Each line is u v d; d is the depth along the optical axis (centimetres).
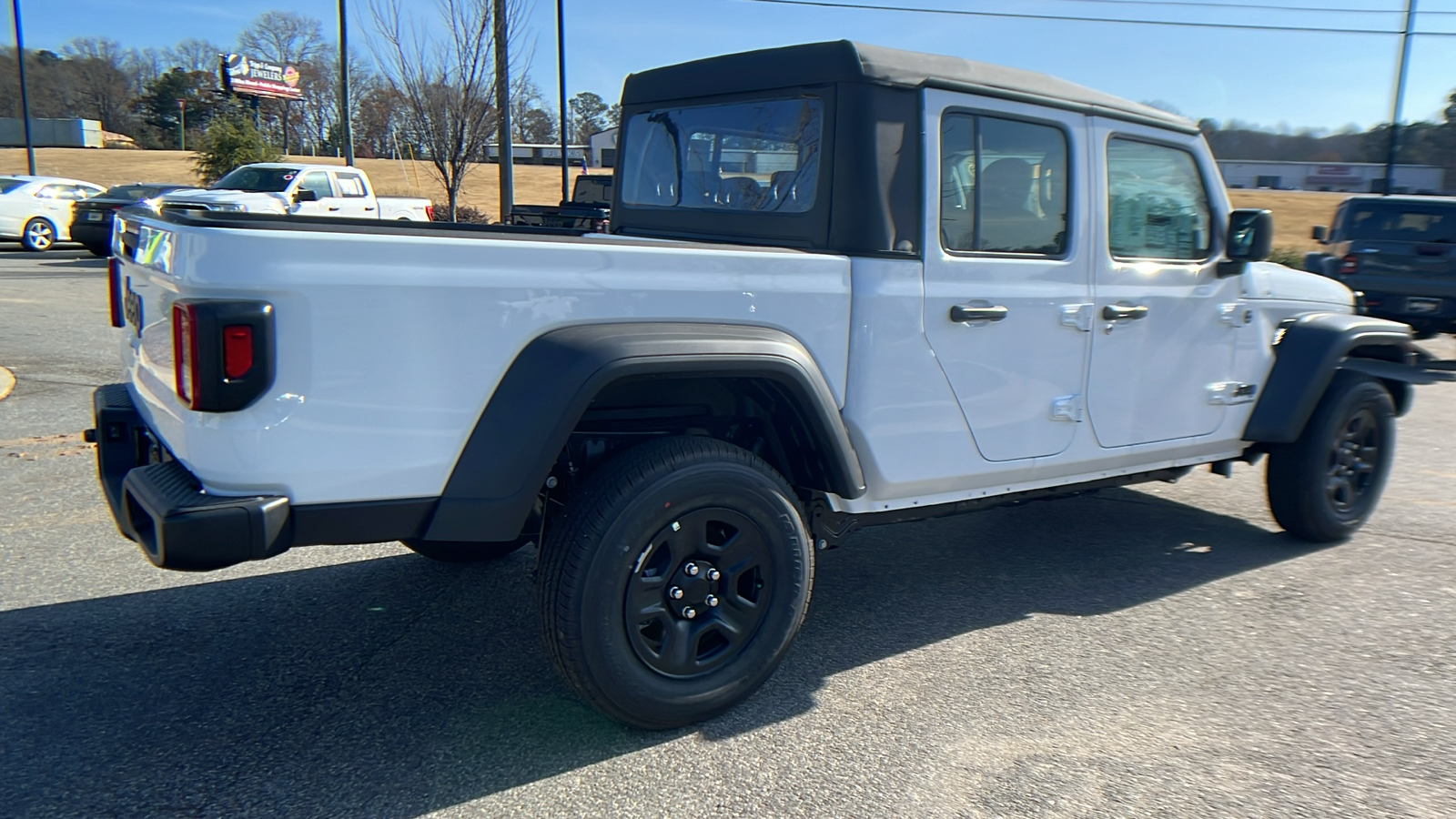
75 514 506
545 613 287
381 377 255
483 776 285
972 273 354
